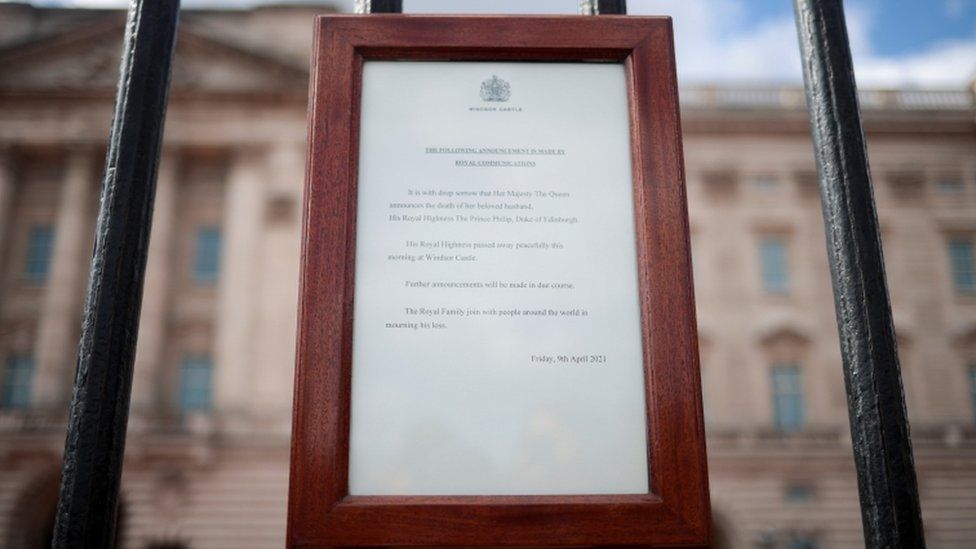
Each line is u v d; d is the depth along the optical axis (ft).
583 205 1.94
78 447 1.81
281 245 52.54
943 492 48.70
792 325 51.26
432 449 1.78
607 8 2.16
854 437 1.97
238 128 54.65
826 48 2.19
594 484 1.77
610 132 2.00
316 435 1.75
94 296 1.91
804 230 53.31
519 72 2.03
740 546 47.37
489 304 1.86
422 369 1.82
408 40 2.00
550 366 1.83
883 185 55.31
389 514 1.72
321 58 1.99
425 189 1.93
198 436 47.21
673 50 2.03
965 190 55.01
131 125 2.03
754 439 49.03
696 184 54.49
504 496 1.75
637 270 1.90
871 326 1.96
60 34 55.26
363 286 1.86
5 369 50.21
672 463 1.77
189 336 51.52
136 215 1.98
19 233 53.11
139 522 45.60
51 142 53.83
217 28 57.82
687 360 1.82
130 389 1.93
